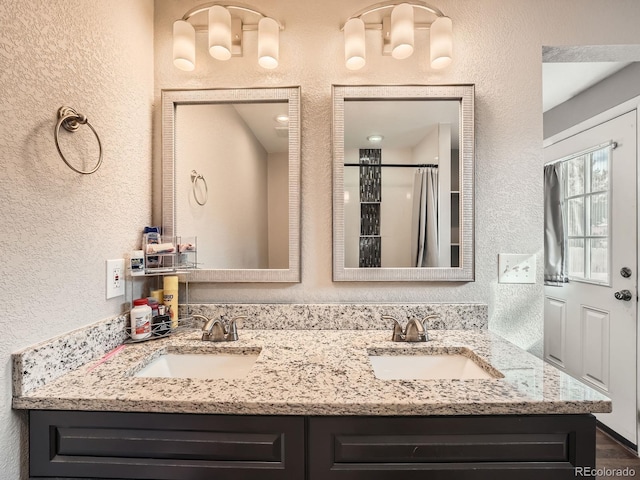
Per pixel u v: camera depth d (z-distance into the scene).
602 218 1.96
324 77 1.26
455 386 0.75
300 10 1.27
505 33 1.24
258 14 1.23
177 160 1.27
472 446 0.69
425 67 1.25
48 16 0.78
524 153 1.24
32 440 0.70
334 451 0.69
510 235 1.24
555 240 2.28
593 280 2.02
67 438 0.70
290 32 1.27
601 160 1.97
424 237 1.23
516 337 1.24
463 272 1.22
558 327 2.31
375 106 1.24
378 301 1.25
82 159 0.90
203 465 0.70
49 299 0.78
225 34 1.15
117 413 0.70
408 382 0.77
